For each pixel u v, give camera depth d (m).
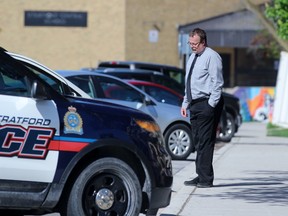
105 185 18.34
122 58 87.75
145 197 18.97
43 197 17.62
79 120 17.94
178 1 88.25
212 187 27.17
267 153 41.00
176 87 47.62
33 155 17.45
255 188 27.06
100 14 88.19
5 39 89.00
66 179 17.70
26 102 17.55
